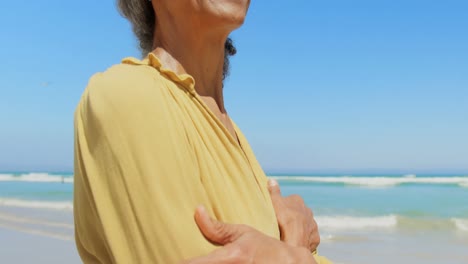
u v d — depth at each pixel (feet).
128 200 4.56
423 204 83.51
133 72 5.19
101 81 5.10
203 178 5.05
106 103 4.86
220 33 6.14
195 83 6.23
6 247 40.81
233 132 6.79
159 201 4.51
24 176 194.80
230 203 5.14
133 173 4.60
